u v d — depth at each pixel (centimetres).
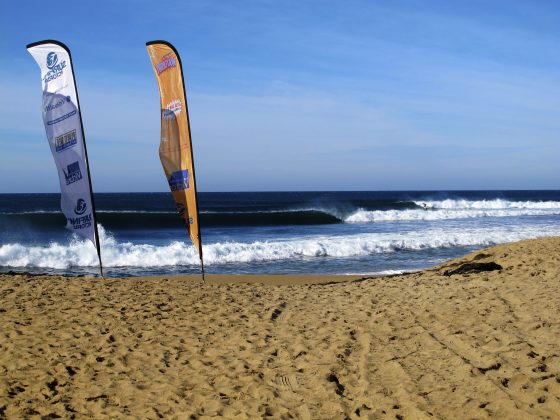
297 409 479
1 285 1036
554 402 440
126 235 2845
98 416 483
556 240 1599
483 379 499
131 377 572
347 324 732
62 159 1030
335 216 3625
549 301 768
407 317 744
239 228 3186
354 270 1795
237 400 505
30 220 3159
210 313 831
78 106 991
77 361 617
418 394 484
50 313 818
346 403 482
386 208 5162
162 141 1051
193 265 1939
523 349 563
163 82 1022
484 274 1083
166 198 8719
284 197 10469
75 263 1934
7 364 603
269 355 624
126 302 898
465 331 650
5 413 487
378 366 563
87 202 1042
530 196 10750
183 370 589
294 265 1911
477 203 5519
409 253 2211
